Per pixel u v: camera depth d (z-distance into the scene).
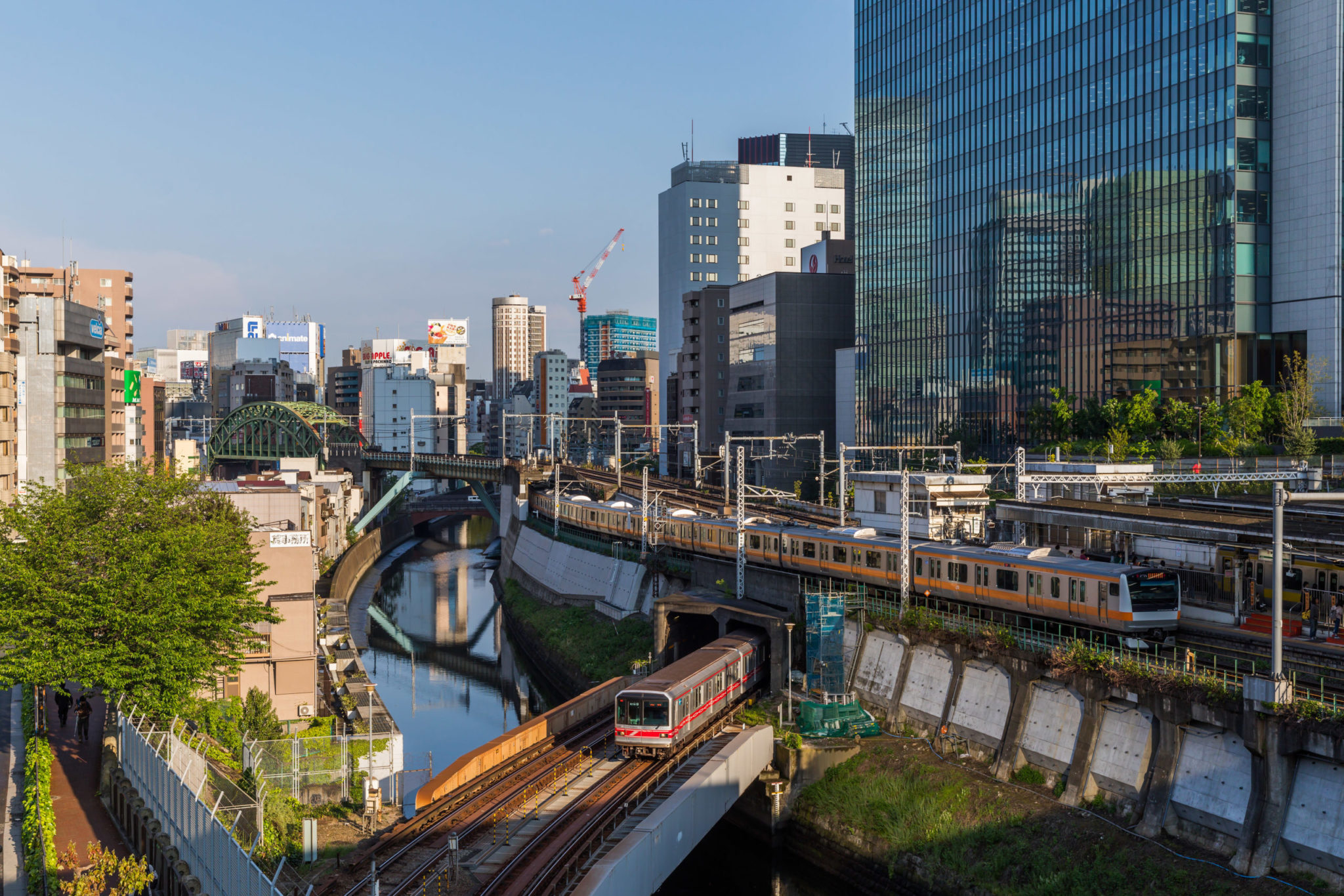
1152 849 45.78
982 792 53.34
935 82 169.62
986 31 158.25
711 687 63.75
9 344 127.50
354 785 55.56
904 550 68.31
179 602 55.22
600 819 49.03
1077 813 49.50
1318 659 49.44
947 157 166.88
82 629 53.72
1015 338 152.12
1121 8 134.50
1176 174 127.12
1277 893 41.00
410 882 42.47
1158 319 129.75
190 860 38.88
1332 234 114.44
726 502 123.25
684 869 57.59
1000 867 48.53
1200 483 88.31
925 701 61.25
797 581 76.88
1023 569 60.00
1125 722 49.31
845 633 69.06
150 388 197.88
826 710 61.75
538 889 41.59
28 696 62.09
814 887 56.69
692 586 92.81
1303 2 116.75
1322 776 41.44
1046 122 146.50
